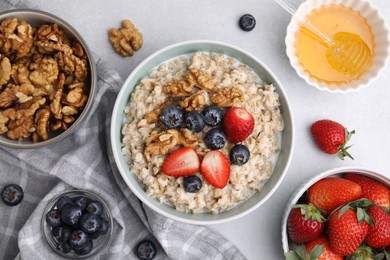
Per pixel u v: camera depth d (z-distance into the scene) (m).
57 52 0.53
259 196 0.51
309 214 0.51
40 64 0.53
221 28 0.57
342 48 0.56
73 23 0.56
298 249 0.51
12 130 0.52
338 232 0.51
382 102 0.58
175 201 0.50
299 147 0.57
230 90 0.49
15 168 0.57
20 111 0.52
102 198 0.55
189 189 0.48
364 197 0.54
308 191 0.54
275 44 0.57
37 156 0.55
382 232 0.52
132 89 0.52
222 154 0.48
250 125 0.48
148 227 0.55
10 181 0.57
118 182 0.55
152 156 0.49
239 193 0.50
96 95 0.54
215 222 0.49
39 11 0.52
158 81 0.51
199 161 0.49
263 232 0.57
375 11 0.55
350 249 0.52
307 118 0.57
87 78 0.54
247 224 0.57
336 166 0.57
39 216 0.54
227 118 0.48
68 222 0.52
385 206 0.54
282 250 0.56
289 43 0.55
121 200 0.56
